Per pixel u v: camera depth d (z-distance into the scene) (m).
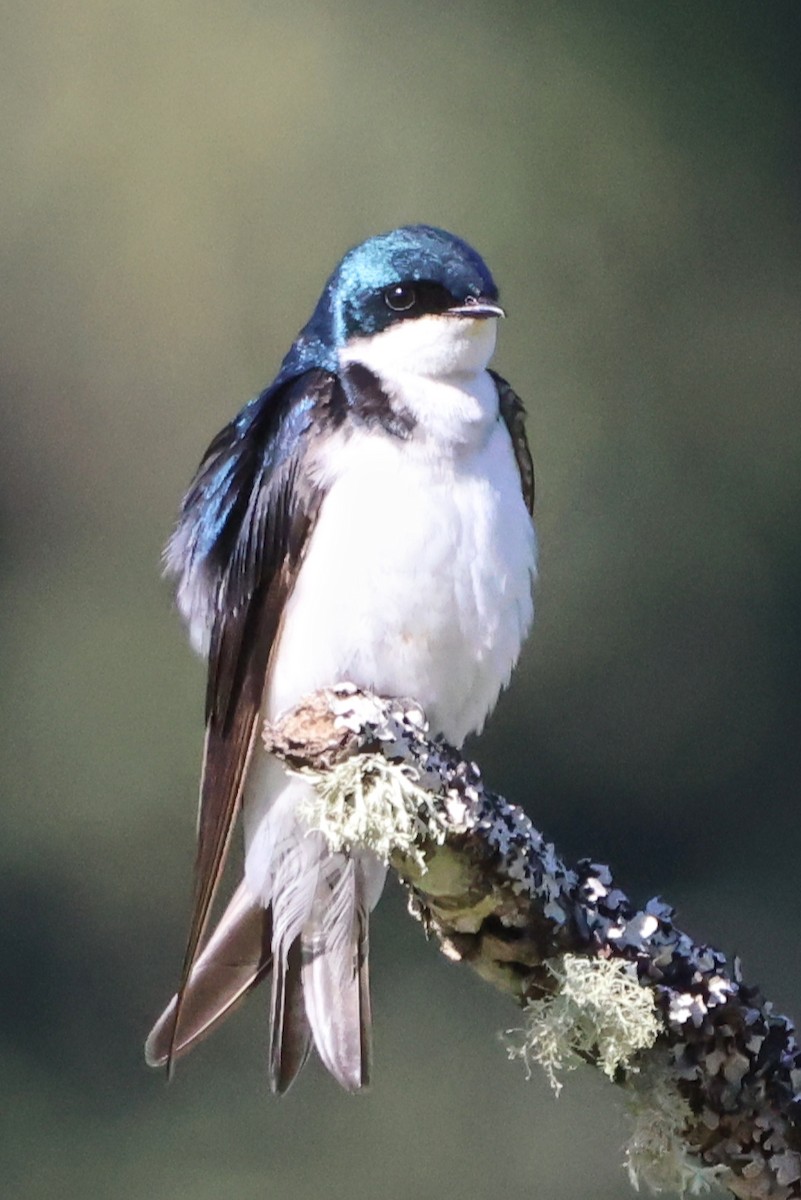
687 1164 5.96
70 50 13.73
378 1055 11.27
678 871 12.68
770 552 13.12
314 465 7.14
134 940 12.13
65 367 13.38
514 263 13.32
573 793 12.77
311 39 13.65
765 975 12.46
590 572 12.96
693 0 13.65
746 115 13.66
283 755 5.95
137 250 13.51
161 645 12.83
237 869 11.57
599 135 13.52
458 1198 11.07
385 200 13.43
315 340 7.55
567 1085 11.13
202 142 13.59
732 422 13.30
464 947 6.11
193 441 13.28
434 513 7.01
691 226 13.48
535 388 13.13
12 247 13.49
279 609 7.27
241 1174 11.11
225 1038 11.24
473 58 13.56
